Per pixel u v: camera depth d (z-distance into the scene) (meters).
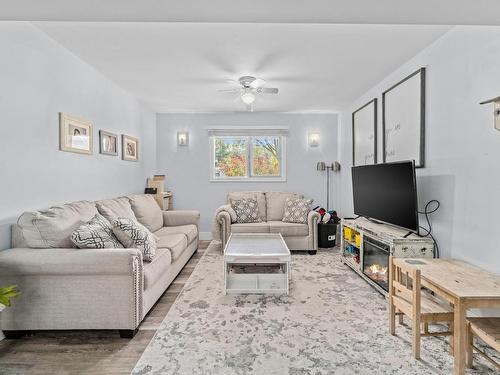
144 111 4.96
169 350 1.95
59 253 2.07
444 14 1.75
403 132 3.19
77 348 1.99
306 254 4.34
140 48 2.79
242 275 3.20
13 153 2.25
